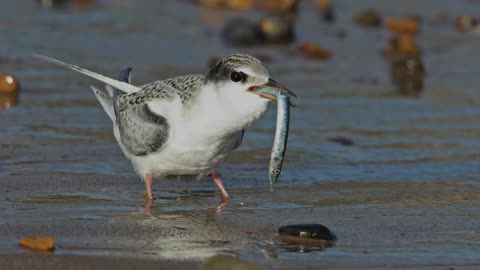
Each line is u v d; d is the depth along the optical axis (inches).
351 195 475.8
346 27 937.5
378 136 600.7
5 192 459.2
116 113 484.1
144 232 404.8
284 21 876.0
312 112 652.1
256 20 932.6
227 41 847.1
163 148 450.0
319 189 486.9
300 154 554.9
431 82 754.8
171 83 460.8
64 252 370.3
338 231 413.1
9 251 367.9
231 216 435.8
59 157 526.0
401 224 425.4
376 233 410.9
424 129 619.2
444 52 863.1
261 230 413.1
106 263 358.6
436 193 482.0
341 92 710.5
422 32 932.6
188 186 490.6
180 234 403.5
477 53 861.2
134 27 869.2
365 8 1016.2
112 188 477.4
